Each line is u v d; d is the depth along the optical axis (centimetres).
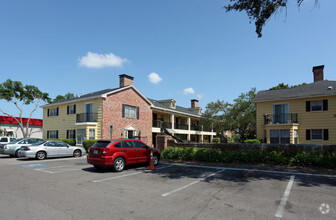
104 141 1010
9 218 439
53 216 452
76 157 1642
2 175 903
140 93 2517
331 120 1841
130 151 1040
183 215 462
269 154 1140
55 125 2575
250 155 1172
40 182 771
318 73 2288
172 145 1544
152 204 533
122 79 2441
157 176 878
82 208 502
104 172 970
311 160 1035
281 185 714
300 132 1969
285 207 509
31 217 446
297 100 2009
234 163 1188
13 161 1386
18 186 711
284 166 1069
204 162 1260
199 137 4131
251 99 2550
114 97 2222
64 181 788
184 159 1354
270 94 2297
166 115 3278
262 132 2162
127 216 456
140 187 700
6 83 3006
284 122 2047
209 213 473
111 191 652
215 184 736
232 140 3703
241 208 504
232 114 2619
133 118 2414
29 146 1440
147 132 2598
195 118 3797
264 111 2173
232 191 647
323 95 1853
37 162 1330
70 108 2438
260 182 759
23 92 3133
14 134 3362
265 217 450
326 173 898
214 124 2788
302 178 816
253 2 971
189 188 685
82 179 822
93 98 2164
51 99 3459
